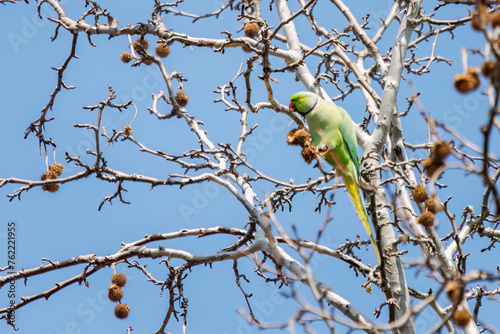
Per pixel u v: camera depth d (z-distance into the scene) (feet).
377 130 36.32
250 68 32.81
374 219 28.48
